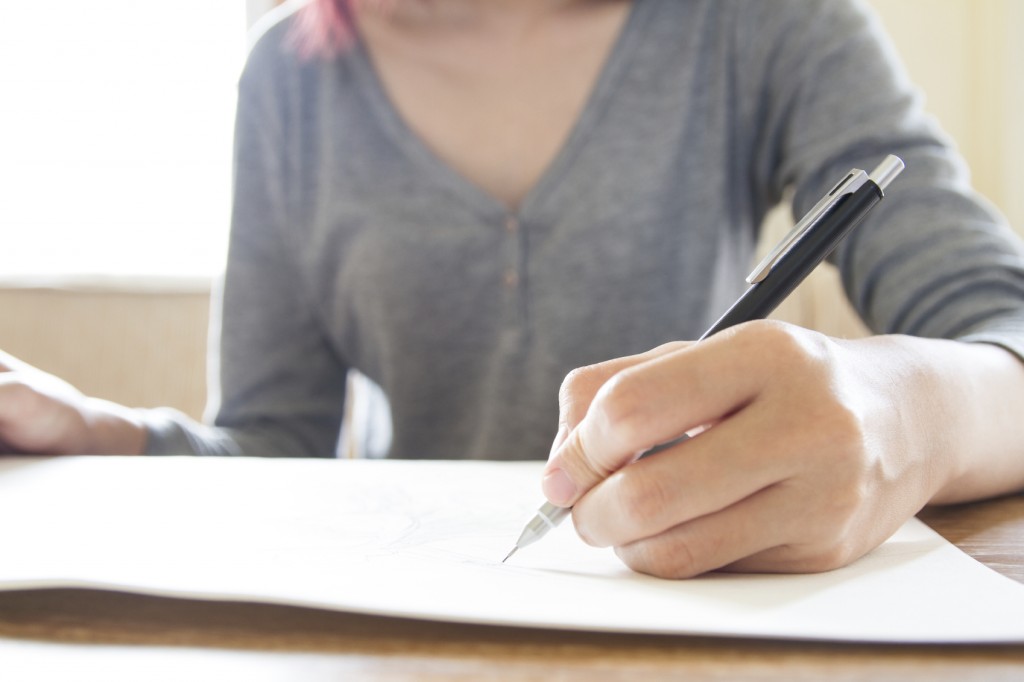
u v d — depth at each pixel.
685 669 0.23
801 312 1.30
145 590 0.28
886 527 0.33
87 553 0.33
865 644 0.25
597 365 0.35
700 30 0.85
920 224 0.63
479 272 0.83
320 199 0.89
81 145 1.76
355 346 0.91
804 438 0.30
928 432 0.36
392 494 0.46
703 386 0.30
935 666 0.23
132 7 1.74
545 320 0.81
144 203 1.77
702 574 0.31
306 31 0.91
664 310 0.82
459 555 0.34
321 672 0.23
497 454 0.82
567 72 0.86
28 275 1.48
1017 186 1.48
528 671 0.23
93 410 0.63
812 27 0.81
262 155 0.92
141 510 0.42
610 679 0.23
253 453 0.80
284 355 0.90
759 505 0.30
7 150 1.76
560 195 0.82
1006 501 0.45
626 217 0.81
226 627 0.27
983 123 1.55
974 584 0.29
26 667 0.24
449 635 0.26
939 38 1.58
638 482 0.30
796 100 0.81
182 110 1.76
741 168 0.86
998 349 0.46
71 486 0.48
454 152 0.87
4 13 1.74
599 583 0.30
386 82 0.90
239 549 0.34
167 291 1.33
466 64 0.88
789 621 0.25
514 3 0.87
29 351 1.32
